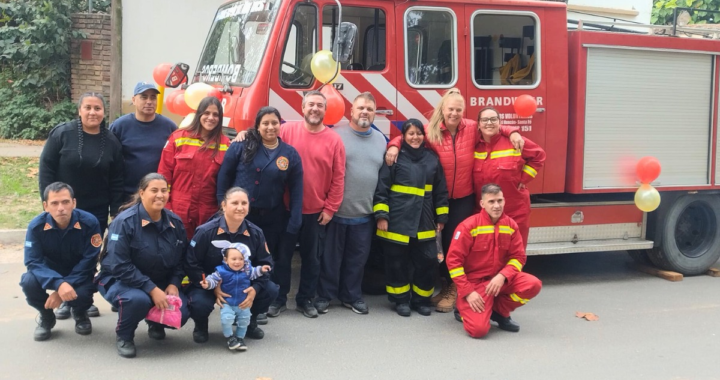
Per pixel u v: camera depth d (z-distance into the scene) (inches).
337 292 219.5
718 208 279.1
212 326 200.1
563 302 236.7
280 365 172.1
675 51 260.4
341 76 220.1
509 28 240.5
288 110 215.6
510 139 215.5
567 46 246.8
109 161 195.3
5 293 222.2
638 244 261.9
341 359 177.8
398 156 211.9
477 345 191.8
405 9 225.8
